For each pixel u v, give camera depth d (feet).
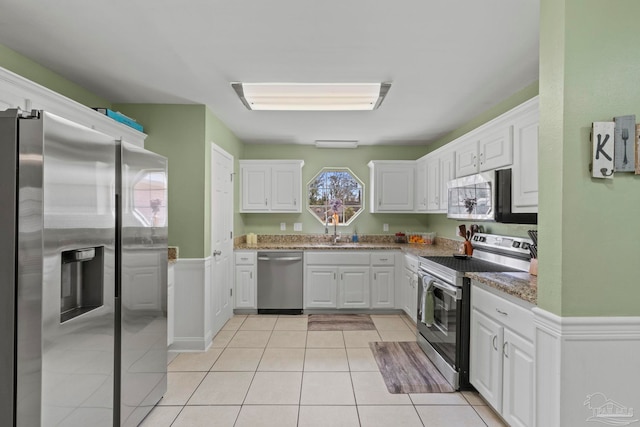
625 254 4.59
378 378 8.61
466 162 10.50
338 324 12.82
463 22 6.01
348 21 6.00
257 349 10.44
